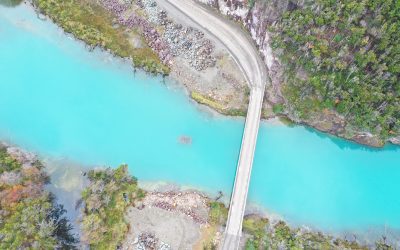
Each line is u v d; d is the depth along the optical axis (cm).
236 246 9194
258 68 10869
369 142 10738
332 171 10681
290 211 10100
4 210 8806
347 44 9794
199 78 10925
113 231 9144
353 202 10444
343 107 10112
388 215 10406
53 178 9931
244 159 10000
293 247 9238
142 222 9425
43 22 11550
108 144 10425
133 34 11275
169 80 11038
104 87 11000
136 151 10400
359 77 9875
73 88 10956
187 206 9681
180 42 11125
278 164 10550
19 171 9444
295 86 10488
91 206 9225
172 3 11344
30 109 10650
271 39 10631
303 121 10681
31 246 8606
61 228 9381
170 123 10731
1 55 11162
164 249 9175
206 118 10775
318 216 10156
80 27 11244
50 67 11125
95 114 10719
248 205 10038
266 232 9538
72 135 10444
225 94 10812
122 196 9581
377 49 9688
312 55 10038
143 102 10900
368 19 9662
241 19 11112
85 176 10025
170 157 10400
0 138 10212
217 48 11075
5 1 11688
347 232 10050
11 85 10869
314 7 9900
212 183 10169
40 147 10244
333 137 10812
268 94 10719
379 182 10725
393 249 9812
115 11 11456
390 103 9912
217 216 9581
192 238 9331
